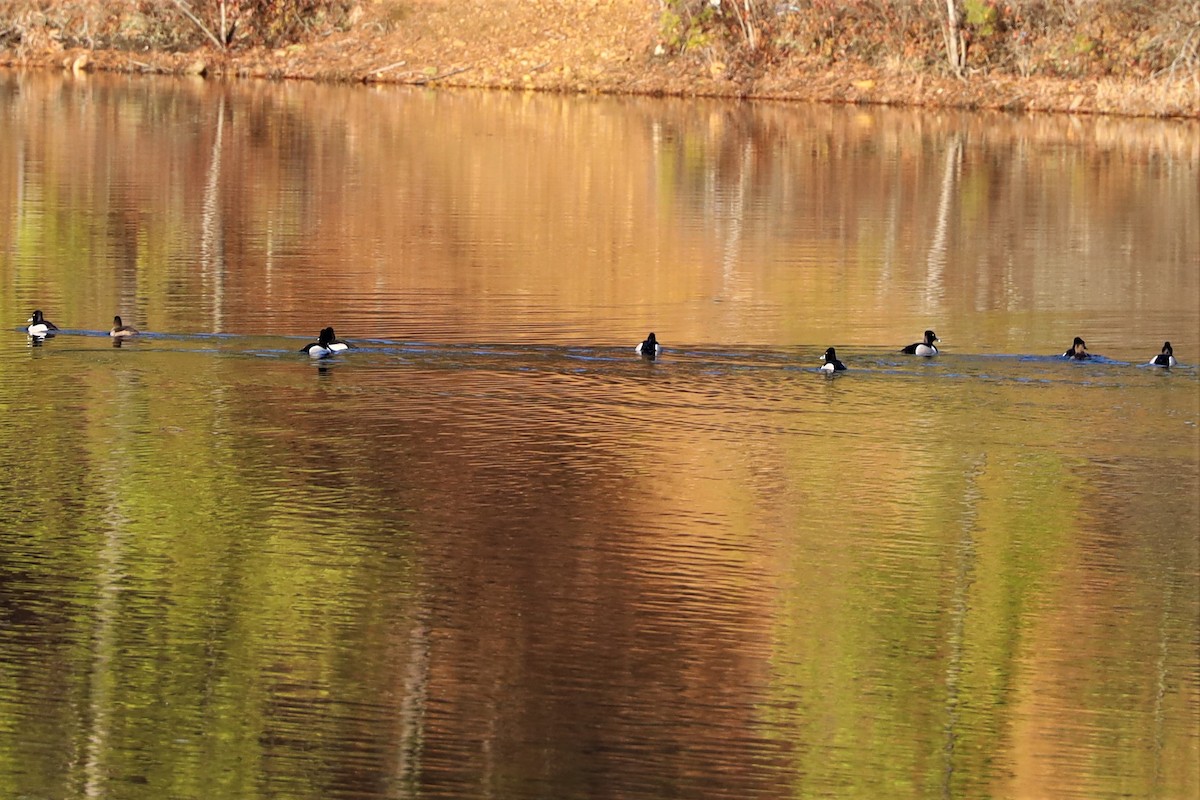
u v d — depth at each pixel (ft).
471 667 107.76
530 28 516.73
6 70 492.54
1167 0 470.39
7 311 197.77
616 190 309.01
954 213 292.20
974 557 130.00
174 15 523.70
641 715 102.53
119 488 139.95
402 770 94.89
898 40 490.08
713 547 130.41
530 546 129.49
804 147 376.68
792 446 156.66
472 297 212.64
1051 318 210.59
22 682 103.91
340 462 148.15
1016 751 100.58
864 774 97.50
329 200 286.46
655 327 199.62
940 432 161.48
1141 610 121.90
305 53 513.04
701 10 497.05
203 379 172.55
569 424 161.48
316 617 115.03
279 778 93.91
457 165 334.03
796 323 203.92
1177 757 100.32
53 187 288.51
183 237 247.91
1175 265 248.73
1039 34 481.87
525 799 92.58
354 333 192.24
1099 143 395.34
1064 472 151.12
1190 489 146.61
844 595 122.11
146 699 101.96
